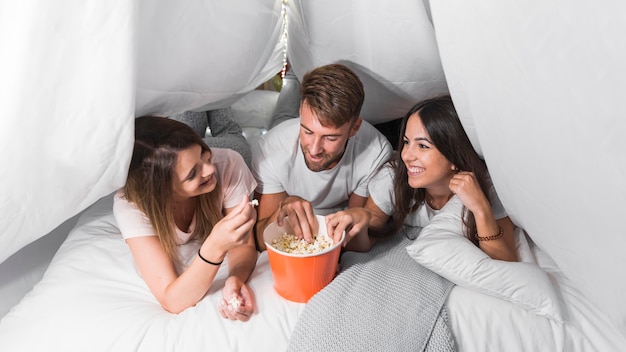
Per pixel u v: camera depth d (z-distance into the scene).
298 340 0.93
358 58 1.29
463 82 0.88
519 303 1.01
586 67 0.69
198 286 0.98
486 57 0.79
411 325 0.96
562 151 0.80
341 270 1.13
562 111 0.75
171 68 0.99
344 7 1.14
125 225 1.06
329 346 0.93
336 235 1.06
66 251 1.18
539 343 1.00
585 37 0.67
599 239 0.87
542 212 0.93
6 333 0.97
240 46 1.08
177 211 1.17
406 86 1.37
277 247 1.04
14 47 0.71
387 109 1.55
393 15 1.12
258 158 1.33
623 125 0.71
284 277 0.99
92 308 0.99
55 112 0.78
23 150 0.78
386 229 1.29
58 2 0.70
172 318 0.98
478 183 1.11
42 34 0.71
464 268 1.01
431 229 1.15
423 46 1.20
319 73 1.14
